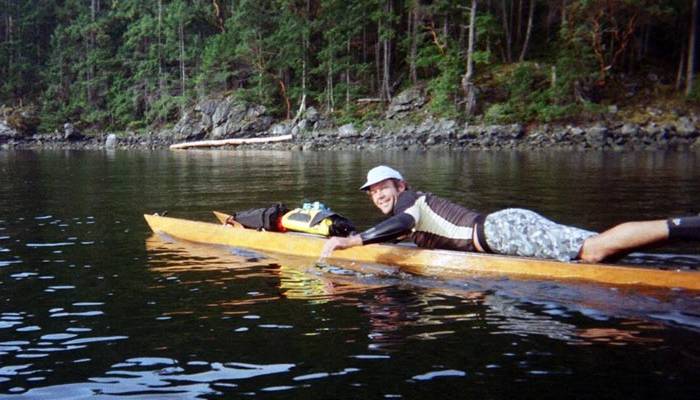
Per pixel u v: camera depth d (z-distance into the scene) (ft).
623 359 8.77
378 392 7.85
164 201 29.58
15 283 13.82
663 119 100.48
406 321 10.73
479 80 118.52
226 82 153.58
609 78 115.96
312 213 17.58
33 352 9.52
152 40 174.19
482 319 10.75
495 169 49.24
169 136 141.49
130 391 8.04
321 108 135.33
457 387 7.95
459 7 113.91
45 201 30.12
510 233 14.17
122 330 10.50
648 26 124.67
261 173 48.11
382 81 138.92
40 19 193.06
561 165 52.85
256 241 17.92
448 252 14.69
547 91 106.52
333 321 10.78
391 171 15.37
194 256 16.67
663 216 22.71
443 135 99.04
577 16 112.06
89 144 144.97
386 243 16.06
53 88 179.83
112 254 17.06
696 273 12.20
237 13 141.69
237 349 9.48
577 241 13.48
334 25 133.59
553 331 10.05
